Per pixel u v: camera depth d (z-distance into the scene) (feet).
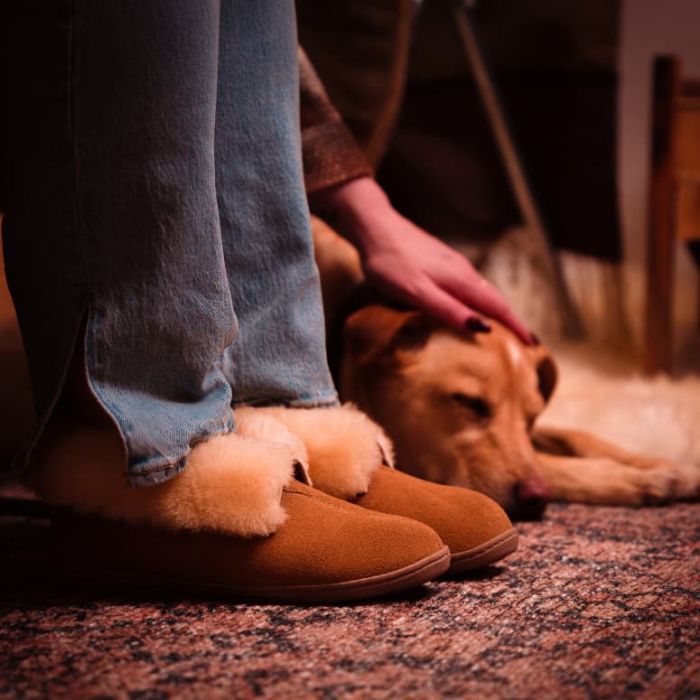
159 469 3.17
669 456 6.53
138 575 3.39
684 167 9.27
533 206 10.64
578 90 10.96
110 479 3.30
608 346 10.75
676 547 4.14
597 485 5.46
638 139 13.29
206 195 3.18
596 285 11.41
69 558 3.45
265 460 3.32
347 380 5.63
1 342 5.14
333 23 8.96
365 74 9.02
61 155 3.03
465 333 5.62
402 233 5.29
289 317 3.73
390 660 2.71
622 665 2.68
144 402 3.20
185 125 3.08
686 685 2.54
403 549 3.26
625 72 13.33
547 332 11.15
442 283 5.34
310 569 3.25
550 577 3.60
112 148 3.02
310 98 5.11
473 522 3.59
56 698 2.43
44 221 3.09
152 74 3.00
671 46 13.24
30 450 3.24
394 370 5.58
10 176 3.18
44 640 2.88
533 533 4.54
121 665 2.67
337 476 3.69
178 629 3.00
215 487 3.26
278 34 3.73
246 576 3.29
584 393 7.89
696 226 9.29
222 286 3.28
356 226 5.27
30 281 3.18
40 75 3.00
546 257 10.82
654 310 9.39
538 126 11.08
